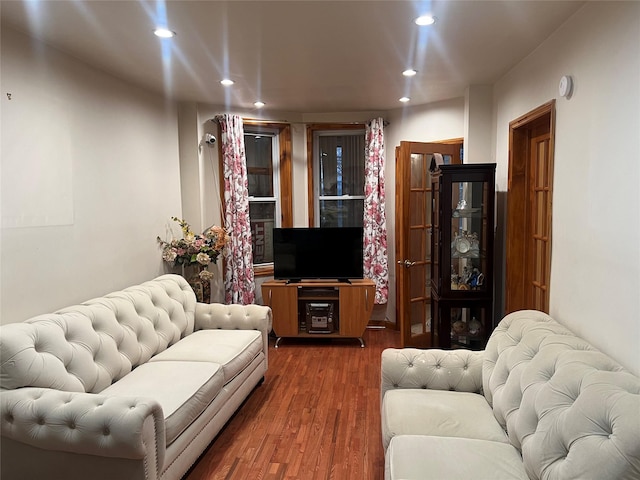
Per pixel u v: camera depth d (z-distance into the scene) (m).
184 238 4.19
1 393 1.94
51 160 2.71
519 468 1.69
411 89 4.08
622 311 1.88
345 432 2.83
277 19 2.43
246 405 3.22
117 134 3.42
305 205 5.36
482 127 3.99
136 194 3.67
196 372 2.58
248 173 5.11
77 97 2.96
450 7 2.29
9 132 2.42
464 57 3.14
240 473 2.41
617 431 1.32
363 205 5.40
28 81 2.55
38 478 1.92
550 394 1.66
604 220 2.02
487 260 3.61
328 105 4.79
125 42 2.73
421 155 4.33
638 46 1.75
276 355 4.31
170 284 3.48
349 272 4.62
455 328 3.89
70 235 2.87
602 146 2.04
